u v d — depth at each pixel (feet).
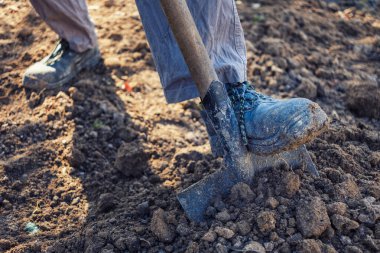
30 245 4.59
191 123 5.92
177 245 4.33
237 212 4.30
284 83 6.31
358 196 4.44
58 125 5.72
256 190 4.39
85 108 5.89
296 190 4.36
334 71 6.48
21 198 5.08
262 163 4.45
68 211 4.98
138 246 4.38
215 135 4.79
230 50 4.66
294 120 4.05
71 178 5.26
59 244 4.56
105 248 4.40
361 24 7.39
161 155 5.48
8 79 6.24
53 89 6.09
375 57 6.81
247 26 7.06
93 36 6.30
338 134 5.06
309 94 6.14
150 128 5.79
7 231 4.79
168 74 4.64
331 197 4.41
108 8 7.45
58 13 5.96
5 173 5.26
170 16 4.09
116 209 4.88
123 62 6.56
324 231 4.19
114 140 5.65
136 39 6.88
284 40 6.94
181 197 4.40
